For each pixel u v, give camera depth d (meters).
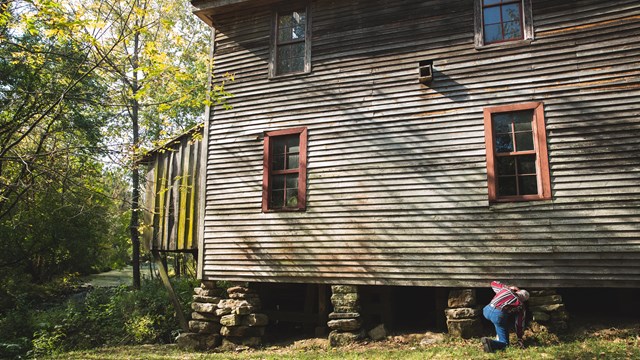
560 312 7.66
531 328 7.93
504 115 8.51
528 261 7.88
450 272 8.30
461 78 8.84
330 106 9.75
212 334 10.06
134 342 11.22
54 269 20.09
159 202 11.55
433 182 8.67
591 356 6.44
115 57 9.25
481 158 8.42
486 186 8.30
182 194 11.26
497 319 7.22
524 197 8.07
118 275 27.69
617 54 8.02
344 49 9.90
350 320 8.84
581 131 7.95
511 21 8.88
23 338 11.08
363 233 8.99
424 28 9.33
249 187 10.13
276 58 10.53
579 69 8.16
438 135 8.80
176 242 11.06
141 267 34.25
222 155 10.57
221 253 10.13
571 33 8.33
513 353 6.87
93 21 7.37
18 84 12.28
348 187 9.27
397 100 9.24
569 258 7.68
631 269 7.34
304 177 9.64
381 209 8.95
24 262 18.08
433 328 9.37
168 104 9.16
